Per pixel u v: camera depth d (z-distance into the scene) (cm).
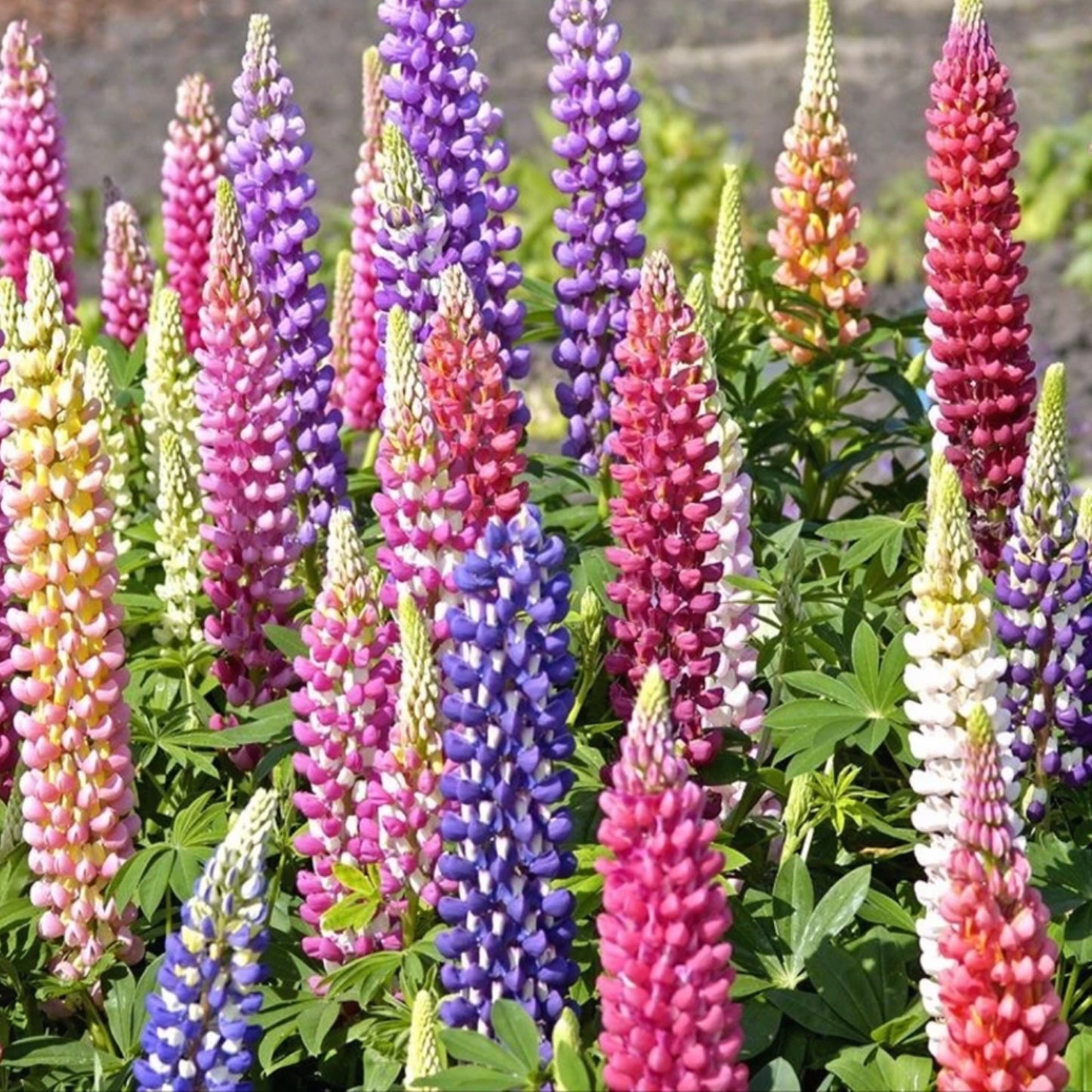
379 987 696
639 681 725
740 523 780
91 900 724
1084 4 3241
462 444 705
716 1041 556
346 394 1102
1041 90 2702
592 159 915
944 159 850
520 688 614
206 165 1134
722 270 1025
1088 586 730
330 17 3469
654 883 545
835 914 701
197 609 912
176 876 719
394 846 673
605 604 821
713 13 3397
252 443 827
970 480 862
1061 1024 577
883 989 686
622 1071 553
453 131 880
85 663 706
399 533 698
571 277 1026
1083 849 717
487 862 621
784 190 1071
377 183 877
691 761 730
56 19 3453
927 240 872
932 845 674
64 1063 698
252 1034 601
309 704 686
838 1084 694
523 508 616
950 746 651
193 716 836
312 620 696
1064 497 727
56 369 691
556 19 918
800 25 3284
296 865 780
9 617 708
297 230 885
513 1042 607
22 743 776
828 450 1041
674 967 550
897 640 738
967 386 859
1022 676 737
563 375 1759
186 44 3303
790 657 771
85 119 2850
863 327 1153
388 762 662
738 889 750
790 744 721
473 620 610
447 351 706
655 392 706
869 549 864
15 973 724
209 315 823
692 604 719
